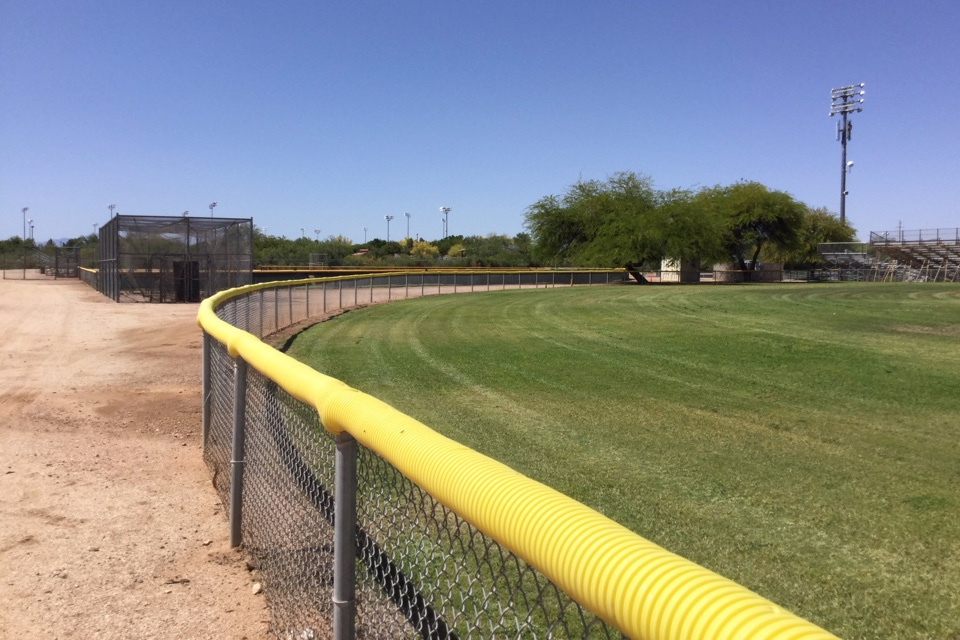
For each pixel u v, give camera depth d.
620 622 1.32
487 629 3.33
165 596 4.59
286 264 66.50
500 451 7.80
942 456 7.53
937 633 4.01
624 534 1.45
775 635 1.10
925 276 62.38
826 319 21.73
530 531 1.58
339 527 2.79
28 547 5.36
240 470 5.32
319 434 3.59
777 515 5.84
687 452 7.73
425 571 2.52
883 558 5.02
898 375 12.26
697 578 1.26
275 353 4.03
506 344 17.45
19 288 43.84
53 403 10.49
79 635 4.10
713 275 65.19
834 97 90.12
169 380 12.54
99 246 40.34
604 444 8.10
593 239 59.06
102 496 6.54
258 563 4.80
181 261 32.25
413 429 2.24
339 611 2.80
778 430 8.70
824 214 82.44
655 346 16.53
